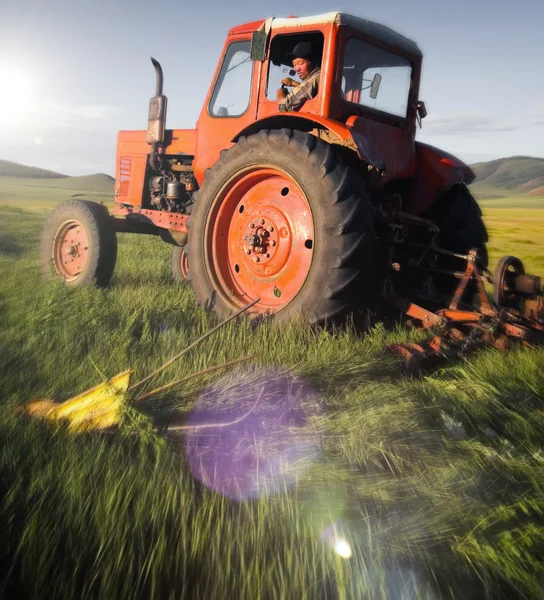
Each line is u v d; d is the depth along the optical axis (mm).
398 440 2342
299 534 1706
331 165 4129
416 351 3527
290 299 4414
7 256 9867
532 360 3564
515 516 1870
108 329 4125
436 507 1893
